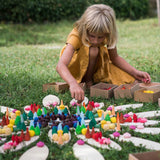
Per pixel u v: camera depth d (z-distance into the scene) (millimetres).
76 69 3564
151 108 2830
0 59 5223
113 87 3334
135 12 12719
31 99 3133
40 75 4148
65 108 2650
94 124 2363
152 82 3607
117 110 2791
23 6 10281
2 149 1978
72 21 11016
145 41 7777
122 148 1982
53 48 6715
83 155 1883
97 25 2795
